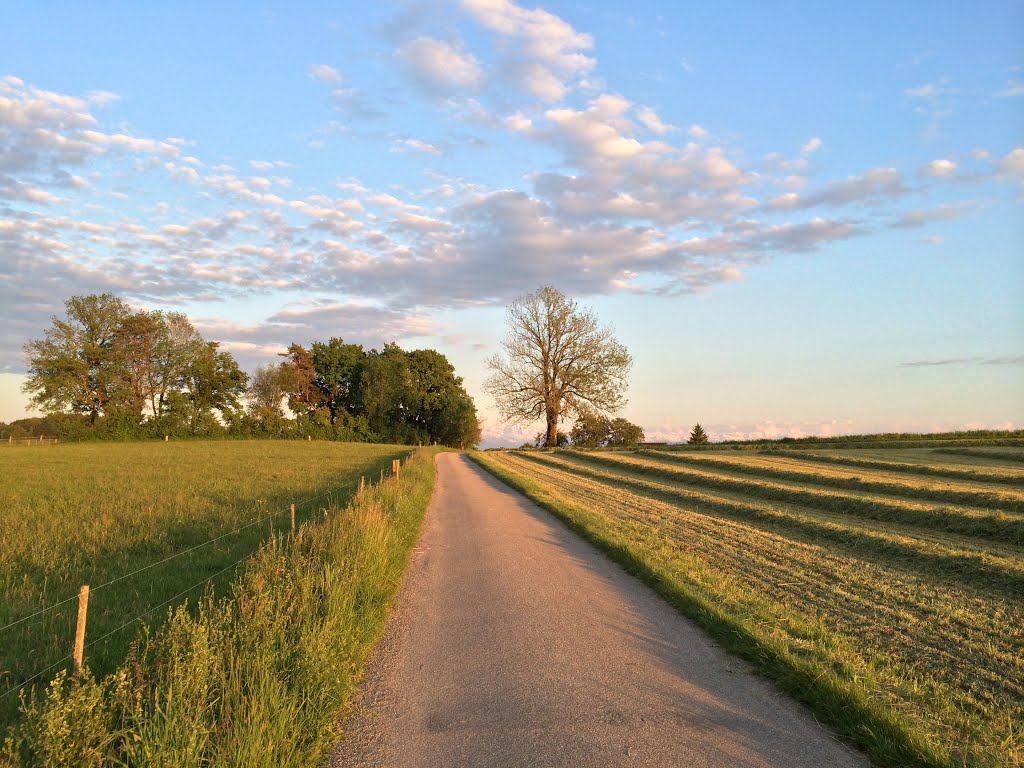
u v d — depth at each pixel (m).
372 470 31.61
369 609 7.65
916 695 5.46
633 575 10.42
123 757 3.94
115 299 68.94
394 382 90.38
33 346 65.75
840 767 4.37
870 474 25.62
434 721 5.13
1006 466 26.52
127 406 69.50
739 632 6.87
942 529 15.02
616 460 40.69
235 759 3.98
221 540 12.45
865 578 9.89
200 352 75.00
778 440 47.09
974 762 4.37
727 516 17.95
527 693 5.66
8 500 18.78
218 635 5.08
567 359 71.62
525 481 26.81
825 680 5.47
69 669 5.73
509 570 10.78
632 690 5.71
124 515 15.55
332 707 5.12
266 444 62.03
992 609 8.23
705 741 4.73
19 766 3.51
